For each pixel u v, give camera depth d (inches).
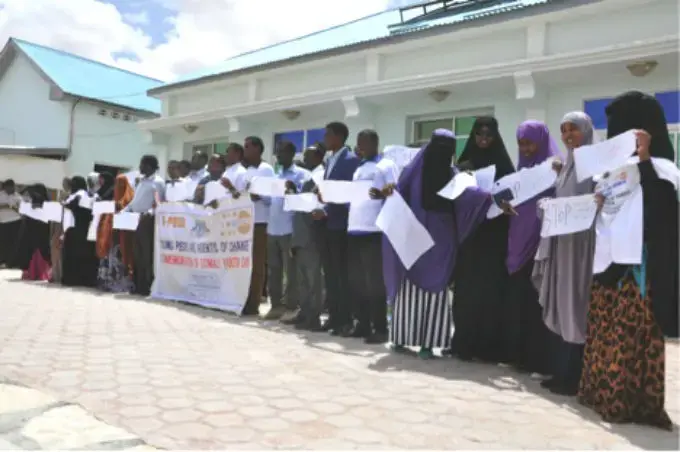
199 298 285.7
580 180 132.2
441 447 107.3
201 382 145.0
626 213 124.1
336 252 218.4
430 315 182.7
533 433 116.7
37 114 792.3
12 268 477.4
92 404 125.9
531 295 167.2
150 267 319.0
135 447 103.0
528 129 167.6
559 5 293.9
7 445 102.9
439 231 181.3
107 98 782.5
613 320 128.1
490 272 177.9
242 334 212.5
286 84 439.2
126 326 219.3
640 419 124.1
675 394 148.6
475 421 123.1
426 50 358.9
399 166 203.6
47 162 728.3
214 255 277.4
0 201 475.5
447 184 175.9
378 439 110.3
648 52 263.6
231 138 472.4
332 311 226.4
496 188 170.9
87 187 401.4
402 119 378.0
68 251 356.5
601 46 291.3
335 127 221.8
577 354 146.7
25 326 212.1
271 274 252.2
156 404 127.0
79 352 173.3
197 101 512.7
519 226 164.6
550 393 147.6
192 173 319.0
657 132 128.3
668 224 121.9
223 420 118.2
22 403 124.9
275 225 247.6
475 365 177.0
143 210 318.0
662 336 124.3
